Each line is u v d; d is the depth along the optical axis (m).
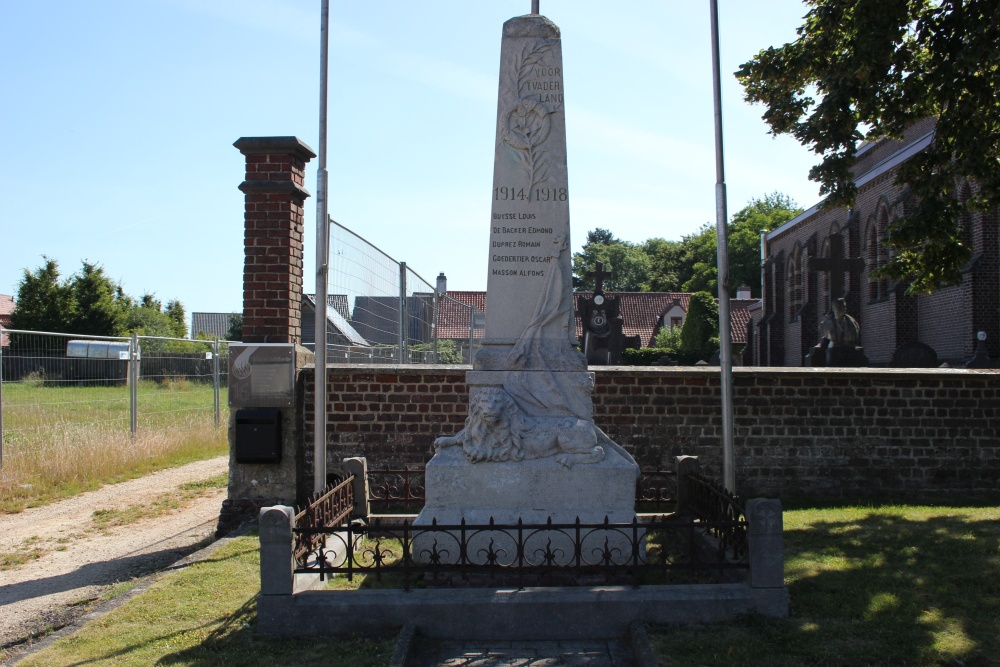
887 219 31.30
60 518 10.16
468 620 5.45
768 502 5.63
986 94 9.80
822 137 10.45
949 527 8.41
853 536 8.10
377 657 4.95
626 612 5.49
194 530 9.47
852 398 10.87
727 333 8.45
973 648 5.04
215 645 5.24
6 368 11.91
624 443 10.77
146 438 14.59
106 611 5.98
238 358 9.58
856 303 33.41
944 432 10.90
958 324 25.70
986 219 24.73
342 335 11.10
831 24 10.44
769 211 82.50
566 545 6.42
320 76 8.52
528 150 7.02
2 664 5.05
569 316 6.98
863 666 4.78
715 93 8.63
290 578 5.50
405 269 14.07
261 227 9.75
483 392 6.54
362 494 8.34
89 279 43.41
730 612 5.55
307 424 10.30
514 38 7.12
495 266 6.99
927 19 10.27
